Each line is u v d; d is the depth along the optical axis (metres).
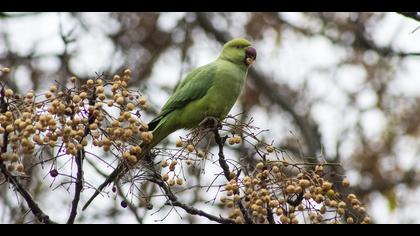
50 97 6.59
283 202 6.98
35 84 15.65
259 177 7.10
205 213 7.43
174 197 7.46
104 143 6.61
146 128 6.93
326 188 6.91
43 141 6.36
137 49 17.22
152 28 17.33
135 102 7.07
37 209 7.02
